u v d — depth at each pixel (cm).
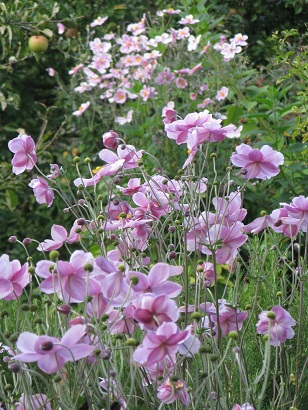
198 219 200
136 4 809
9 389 175
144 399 184
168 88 565
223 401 179
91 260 159
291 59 557
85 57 611
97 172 211
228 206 201
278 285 273
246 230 202
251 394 185
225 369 190
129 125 560
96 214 213
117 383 177
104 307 163
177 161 530
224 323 195
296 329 239
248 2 759
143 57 563
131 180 219
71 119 712
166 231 315
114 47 623
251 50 765
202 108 532
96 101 659
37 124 758
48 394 193
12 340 169
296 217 198
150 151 538
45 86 776
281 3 775
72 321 166
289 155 456
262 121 477
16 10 457
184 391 173
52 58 763
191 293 234
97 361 171
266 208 468
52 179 217
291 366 220
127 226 199
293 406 198
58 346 142
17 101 482
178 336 143
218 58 531
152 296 152
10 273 160
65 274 159
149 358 144
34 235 677
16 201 495
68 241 201
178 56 579
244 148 198
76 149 707
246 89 505
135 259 202
